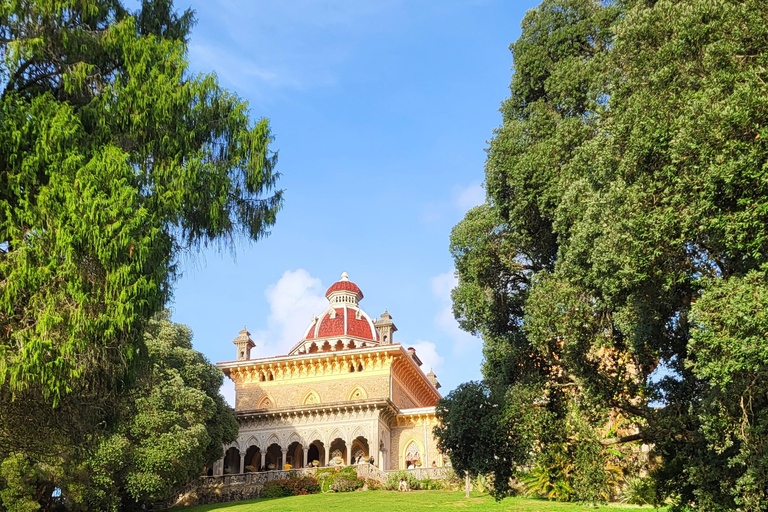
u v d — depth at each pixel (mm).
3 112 12758
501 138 20562
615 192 13109
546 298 16984
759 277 11383
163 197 14688
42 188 12484
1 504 28219
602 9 19922
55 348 12383
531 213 19891
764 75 12188
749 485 12586
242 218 17141
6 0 13391
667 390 16328
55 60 14352
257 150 16484
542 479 30375
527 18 21688
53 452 17547
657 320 14805
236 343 58406
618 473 26422
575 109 19453
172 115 14969
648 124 12695
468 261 21578
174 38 17203
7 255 12500
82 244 12500
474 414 19469
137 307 13180
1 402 14305
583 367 16984
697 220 11961
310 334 60000
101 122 14125
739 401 12953
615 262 13312
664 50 13539
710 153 11602
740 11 12617
